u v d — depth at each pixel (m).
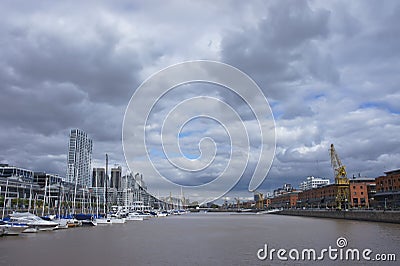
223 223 128.62
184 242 62.78
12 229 72.44
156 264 40.66
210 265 39.88
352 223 116.12
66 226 95.19
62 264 41.06
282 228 98.38
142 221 145.38
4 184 147.75
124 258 44.81
